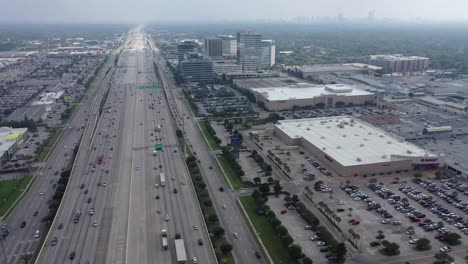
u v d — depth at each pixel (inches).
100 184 7559.1
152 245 5556.1
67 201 6875.0
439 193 7244.1
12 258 5383.9
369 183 7696.9
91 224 6117.1
